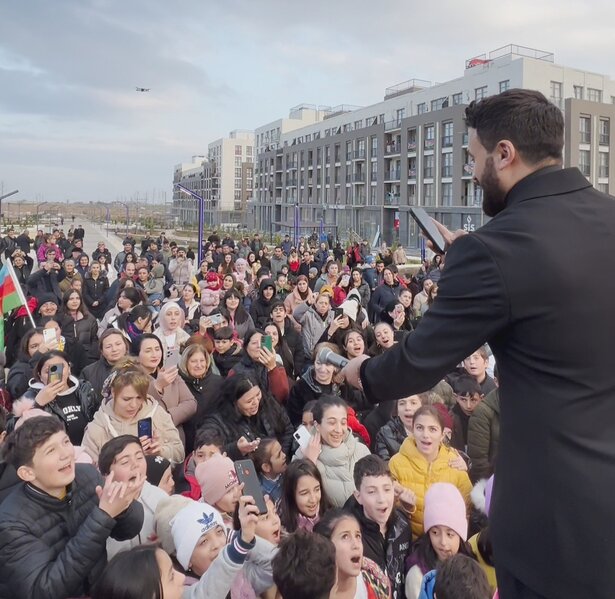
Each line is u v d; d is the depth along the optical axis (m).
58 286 12.73
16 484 3.32
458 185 50.00
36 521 2.97
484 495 3.97
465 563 2.97
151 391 5.48
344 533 3.23
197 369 5.87
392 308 9.98
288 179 81.19
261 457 4.51
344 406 4.62
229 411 5.26
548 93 46.91
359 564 3.20
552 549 1.43
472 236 1.58
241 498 2.96
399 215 57.44
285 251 27.05
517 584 1.52
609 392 1.45
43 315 8.76
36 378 5.39
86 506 3.16
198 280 14.93
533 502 1.47
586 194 1.61
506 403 1.58
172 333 7.88
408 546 3.90
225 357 7.36
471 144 1.76
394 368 1.63
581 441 1.43
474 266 1.53
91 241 53.53
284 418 5.55
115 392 4.73
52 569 2.77
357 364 1.79
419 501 4.16
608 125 48.03
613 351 1.45
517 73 46.28
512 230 1.54
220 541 3.34
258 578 3.15
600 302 1.45
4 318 8.79
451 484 3.89
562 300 1.45
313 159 73.81
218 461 3.96
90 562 2.80
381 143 60.19
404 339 1.66
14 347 8.84
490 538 1.63
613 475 1.40
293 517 3.95
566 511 1.42
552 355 1.46
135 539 3.46
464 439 5.51
